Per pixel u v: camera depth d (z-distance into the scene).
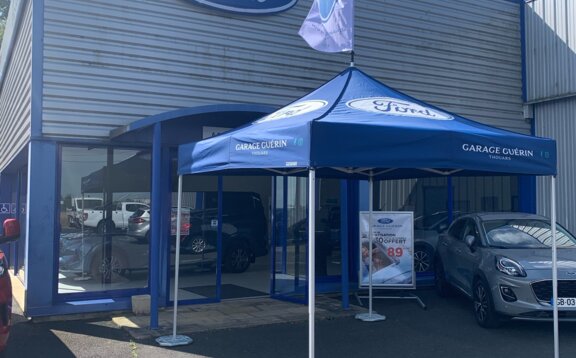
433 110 6.73
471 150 5.56
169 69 9.30
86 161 8.78
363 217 9.56
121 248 8.99
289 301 9.86
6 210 14.09
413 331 7.96
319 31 8.16
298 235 9.84
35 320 8.23
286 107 7.14
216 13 9.74
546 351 6.96
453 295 10.38
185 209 9.97
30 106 8.38
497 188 12.88
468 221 9.70
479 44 12.91
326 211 10.82
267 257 16.48
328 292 10.64
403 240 9.56
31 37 8.52
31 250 8.22
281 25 10.36
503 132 6.15
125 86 8.93
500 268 7.77
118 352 6.80
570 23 12.59
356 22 11.21
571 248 8.49
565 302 7.38
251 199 14.04
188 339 7.27
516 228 9.05
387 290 10.70
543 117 13.29
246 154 5.80
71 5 8.60
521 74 13.55
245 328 8.03
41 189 8.31
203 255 10.14
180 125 9.28
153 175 7.91
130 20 9.02
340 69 10.95
